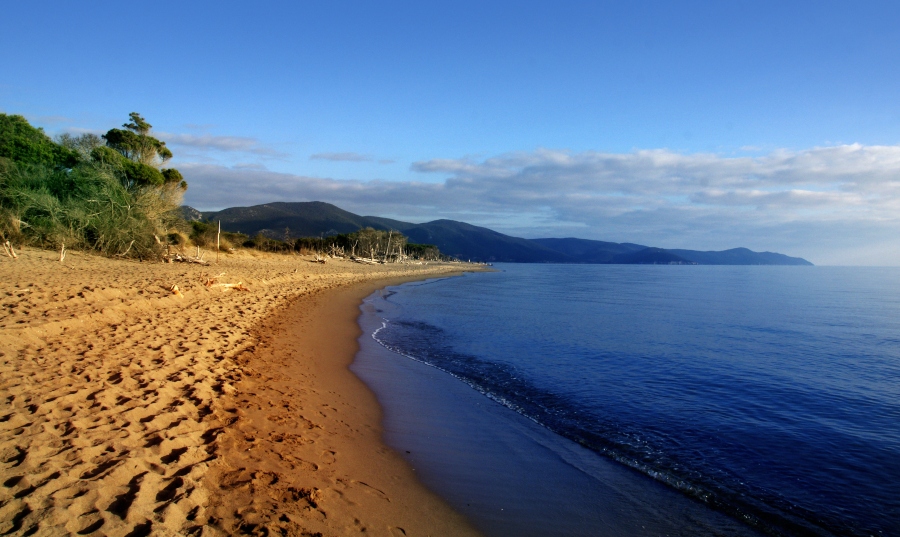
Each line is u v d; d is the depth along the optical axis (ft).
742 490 20.38
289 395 26.86
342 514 15.11
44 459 14.19
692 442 25.67
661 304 118.11
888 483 21.38
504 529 16.40
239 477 15.84
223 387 25.00
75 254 86.07
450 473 20.47
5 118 98.84
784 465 23.08
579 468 21.89
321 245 293.43
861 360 50.96
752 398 34.65
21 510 11.46
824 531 17.48
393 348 48.19
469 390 34.04
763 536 16.98
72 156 104.58
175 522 12.23
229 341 36.60
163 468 15.03
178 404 21.16
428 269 306.96
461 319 75.46
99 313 36.29
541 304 108.88
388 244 366.02
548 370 41.32
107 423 17.67
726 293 169.48
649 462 22.82
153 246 99.86
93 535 10.93
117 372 24.12
